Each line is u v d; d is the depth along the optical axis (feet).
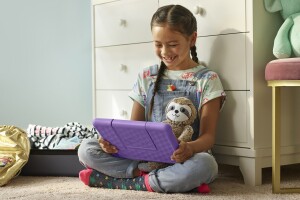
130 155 5.00
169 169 4.72
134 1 6.44
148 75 5.70
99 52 7.03
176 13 5.15
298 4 5.18
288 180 5.45
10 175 5.28
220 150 5.53
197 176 4.58
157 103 5.47
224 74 5.43
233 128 5.37
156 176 4.76
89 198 4.48
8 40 8.06
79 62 8.31
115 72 6.79
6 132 5.66
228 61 5.37
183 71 5.47
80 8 8.26
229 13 5.33
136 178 4.94
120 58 6.70
